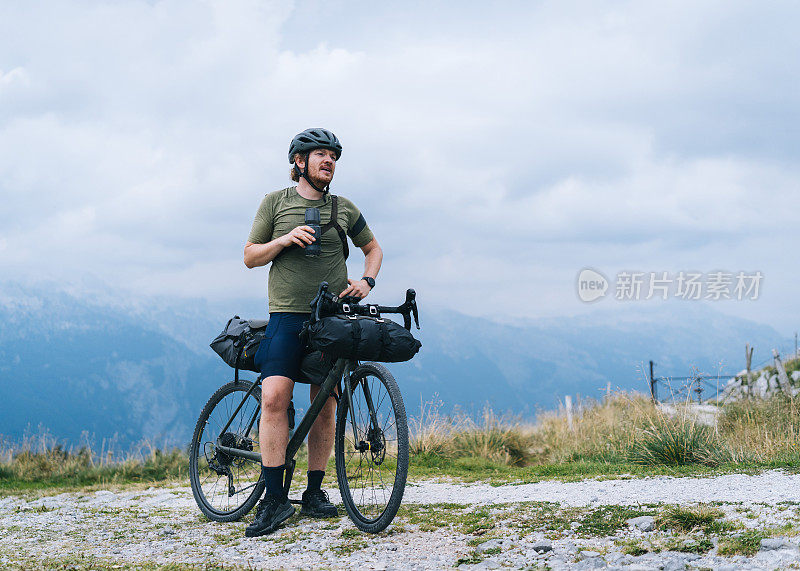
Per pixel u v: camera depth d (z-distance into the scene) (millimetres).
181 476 9188
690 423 8383
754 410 10148
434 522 4145
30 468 10188
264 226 4348
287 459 4297
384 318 3994
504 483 6738
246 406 4777
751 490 5129
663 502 4566
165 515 5285
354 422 4086
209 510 4938
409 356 3918
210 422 5098
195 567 3369
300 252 4219
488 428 10906
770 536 3291
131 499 6816
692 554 3133
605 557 3152
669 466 7625
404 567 3223
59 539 4473
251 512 4828
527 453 10914
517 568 3092
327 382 4133
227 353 4668
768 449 7852
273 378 4199
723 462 7383
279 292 4262
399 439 3793
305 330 4062
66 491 7992
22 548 4184
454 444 10391
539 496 5500
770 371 16781
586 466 7961
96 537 4465
